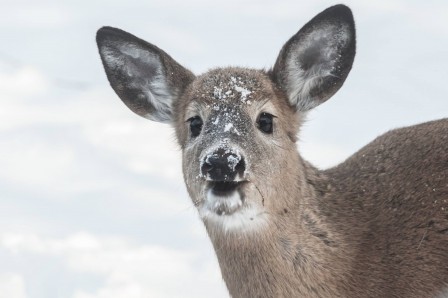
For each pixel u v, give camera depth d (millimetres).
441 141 14125
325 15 13867
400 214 13719
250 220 12977
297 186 13453
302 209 13453
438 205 13656
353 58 13938
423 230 13594
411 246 13562
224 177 12484
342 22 13898
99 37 14578
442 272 13508
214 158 12500
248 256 13203
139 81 14547
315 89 13969
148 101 14547
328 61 13984
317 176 13984
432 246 13547
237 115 13117
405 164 14070
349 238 13562
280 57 13773
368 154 14469
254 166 12883
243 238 13133
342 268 13406
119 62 14586
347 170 14320
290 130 13609
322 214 13602
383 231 13656
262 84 13484
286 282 13273
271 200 13109
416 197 13773
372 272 13484
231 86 13375
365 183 14070
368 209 13836
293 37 13797
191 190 13289
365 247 13562
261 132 13250
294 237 13289
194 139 13398
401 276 13492
